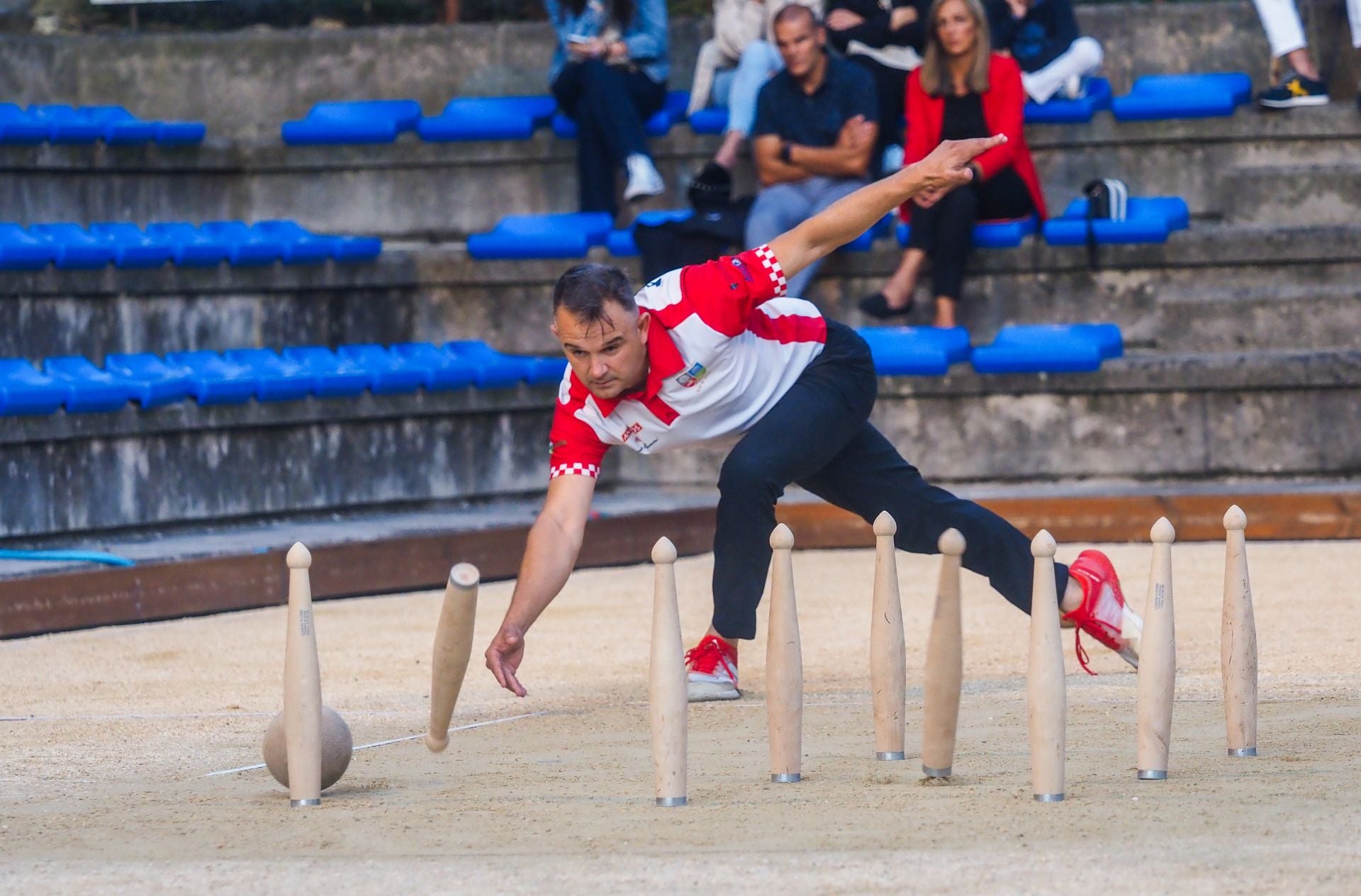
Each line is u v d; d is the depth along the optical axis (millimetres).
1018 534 15672
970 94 29453
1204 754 11930
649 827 9898
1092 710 14562
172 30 37156
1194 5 35969
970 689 16328
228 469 26641
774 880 8344
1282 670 16547
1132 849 8742
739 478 14719
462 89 36875
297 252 29531
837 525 28062
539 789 11609
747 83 31750
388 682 17984
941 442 29484
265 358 28172
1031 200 30406
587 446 13914
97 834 10453
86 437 24875
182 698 17281
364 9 37344
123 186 31266
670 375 13750
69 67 36438
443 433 29031
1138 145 32625
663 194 33375
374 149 34000
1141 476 29172
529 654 19734
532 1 37344
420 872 8836
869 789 10922
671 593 10672
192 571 23359
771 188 30016
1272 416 28844
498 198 33969
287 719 11195
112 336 27594
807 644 19844
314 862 9242
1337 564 24438
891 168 31375
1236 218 31969
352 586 24953
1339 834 8945
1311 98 32344
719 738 14039
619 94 32031
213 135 37000
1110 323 30250
